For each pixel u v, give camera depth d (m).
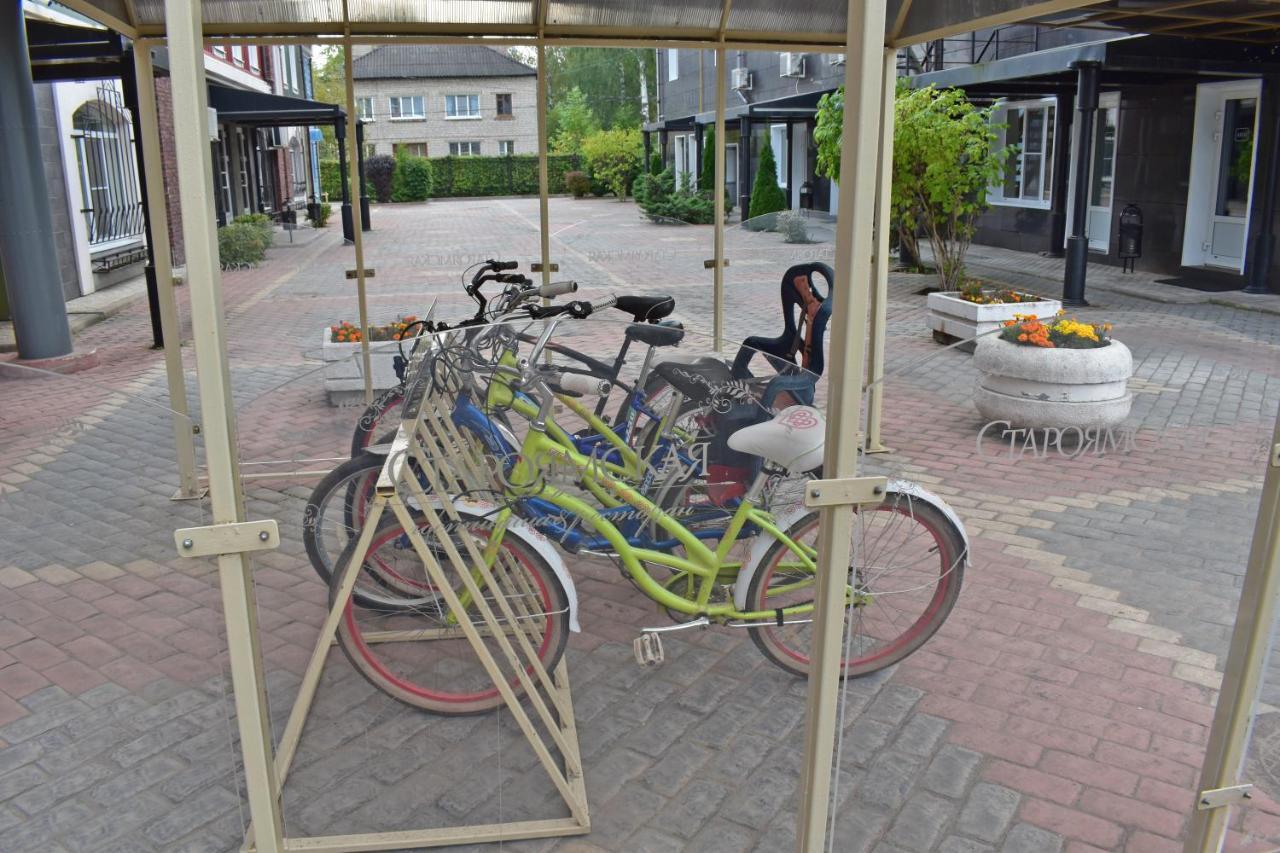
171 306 4.76
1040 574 3.53
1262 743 2.37
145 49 4.59
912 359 4.96
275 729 2.57
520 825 2.38
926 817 2.43
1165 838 2.36
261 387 4.20
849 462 1.65
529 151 43.59
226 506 1.54
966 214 11.81
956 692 2.92
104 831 2.44
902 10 4.82
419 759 2.56
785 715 2.86
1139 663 3.05
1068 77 12.54
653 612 3.33
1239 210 11.51
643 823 2.43
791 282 3.71
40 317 7.87
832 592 1.71
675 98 27.44
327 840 2.31
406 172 34.69
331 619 2.46
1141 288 11.26
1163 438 3.74
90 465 4.03
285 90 29.36
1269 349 3.74
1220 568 3.35
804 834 1.84
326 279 12.05
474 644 2.34
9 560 3.83
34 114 7.78
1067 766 2.61
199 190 1.44
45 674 3.14
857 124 1.51
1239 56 9.99
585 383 2.84
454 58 43.34
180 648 3.29
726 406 2.81
